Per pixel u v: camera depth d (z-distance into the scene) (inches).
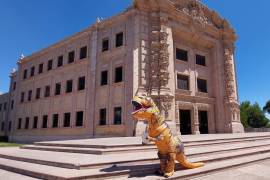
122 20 1042.1
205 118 1211.2
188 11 1168.8
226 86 1258.6
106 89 1031.0
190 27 1162.6
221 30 1320.1
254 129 1615.4
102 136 994.1
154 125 294.5
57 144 514.6
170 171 283.6
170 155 287.4
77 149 433.1
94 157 354.3
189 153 384.5
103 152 382.0
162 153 293.9
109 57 1053.8
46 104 1346.0
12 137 1552.7
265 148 543.8
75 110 1148.5
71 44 1279.5
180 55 1161.4
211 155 411.8
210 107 1218.6
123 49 998.4
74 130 1124.5
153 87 933.8
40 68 1478.8
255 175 321.7
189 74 1159.6
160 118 298.8
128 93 927.7
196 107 1137.4
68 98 1207.6
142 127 869.2
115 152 396.2
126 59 972.6
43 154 427.2
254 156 451.8
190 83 1151.6
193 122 1109.7
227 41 1333.7
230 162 375.9
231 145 557.9
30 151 502.3
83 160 322.3
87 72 1139.9
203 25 1224.8
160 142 288.4
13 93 1764.3
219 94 1241.4
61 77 1289.4
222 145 558.9
